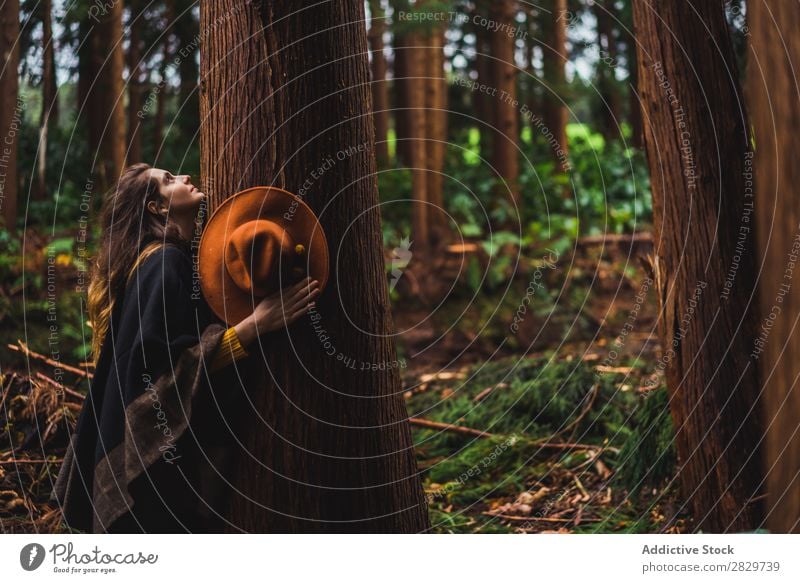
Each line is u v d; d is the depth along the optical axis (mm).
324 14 2361
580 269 8000
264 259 2289
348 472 2471
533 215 9094
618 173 9977
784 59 2471
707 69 2891
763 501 2871
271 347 2396
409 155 10156
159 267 2393
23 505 3107
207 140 2469
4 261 5250
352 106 2424
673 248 2980
